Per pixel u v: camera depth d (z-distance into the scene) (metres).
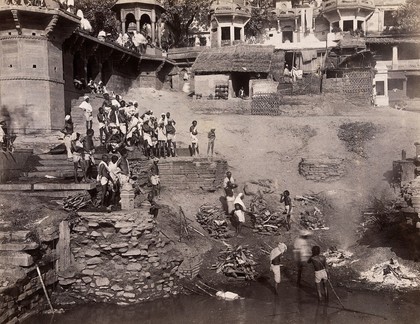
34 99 21.56
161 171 21.16
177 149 24.30
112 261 14.20
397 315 12.38
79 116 24.30
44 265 13.27
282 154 24.73
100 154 18.70
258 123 27.25
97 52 28.86
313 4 45.06
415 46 37.50
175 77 38.84
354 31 40.31
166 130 22.78
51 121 22.06
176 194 20.42
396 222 17.67
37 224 13.62
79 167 17.31
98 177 15.76
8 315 11.44
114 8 36.09
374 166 22.70
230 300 13.85
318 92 33.47
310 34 43.12
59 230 14.02
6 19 20.91
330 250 17.05
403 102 33.38
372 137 24.94
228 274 15.65
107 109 20.66
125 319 12.49
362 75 32.28
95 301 13.68
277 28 44.72
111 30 36.69
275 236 18.39
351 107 30.81
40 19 21.28
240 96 34.75
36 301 12.82
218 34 43.56
